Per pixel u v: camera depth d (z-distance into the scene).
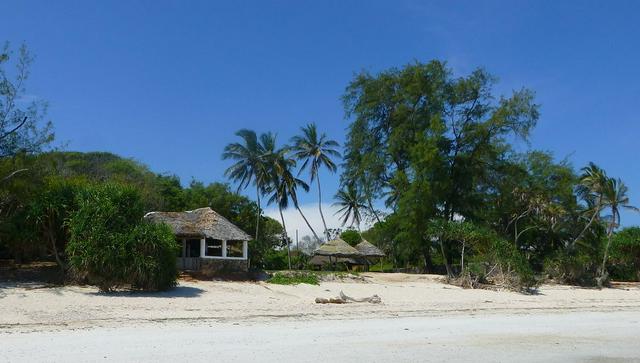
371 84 53.16
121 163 56.62
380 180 53.16
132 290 26.78
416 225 47.44
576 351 16.41
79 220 25.77
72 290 26.08
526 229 53.00
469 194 52.44
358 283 37.84
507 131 51.19
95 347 14.40
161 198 53.78
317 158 62.19
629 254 55.31
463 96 51.16
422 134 48.31
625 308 33.78
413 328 20.44
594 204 55.59
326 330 19.11
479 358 14.68
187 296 26.77
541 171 54.53
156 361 12.91
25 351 13.58
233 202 61.47
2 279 28.02
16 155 28.70
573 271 48.03
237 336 17.05
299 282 35.22
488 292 37.53
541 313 28.77
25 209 28.48
